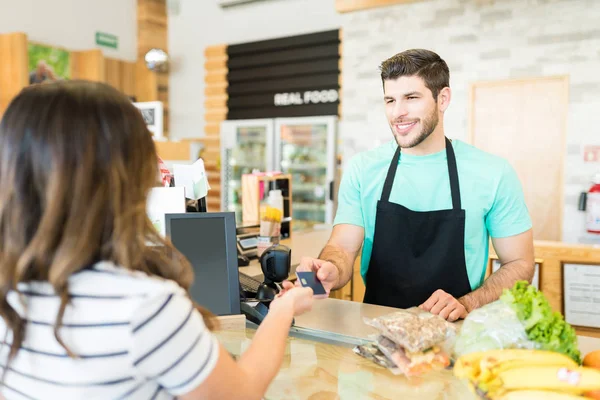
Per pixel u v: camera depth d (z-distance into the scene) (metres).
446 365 1.10
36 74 5.09
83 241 0.66
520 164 4.06
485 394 0.96
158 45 6.55
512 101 4.04
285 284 1.42
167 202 1.53
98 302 0.67
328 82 5.42
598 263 3.08
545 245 3.22
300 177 5.56
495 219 1.82
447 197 1.83
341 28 5.31
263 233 2.48
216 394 0.72
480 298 1.58
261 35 5.94
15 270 0.67
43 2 5.32
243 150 5.99
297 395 1.05
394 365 1.13
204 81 6.44
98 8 5.93
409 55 1.71
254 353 0.84
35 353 0.70
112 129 0.68
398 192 1.87
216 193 6.37
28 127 0.67
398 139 1.77
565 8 3.80
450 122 4.30
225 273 1.38
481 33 4.11
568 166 3.84
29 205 0.67
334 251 1.81
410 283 1.80
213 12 6.29
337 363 1.18
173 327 0.69
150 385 0.72
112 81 6.02
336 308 1.56
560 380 0.91
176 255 0.83
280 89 5.77
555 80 3.87
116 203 0.68
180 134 6.67
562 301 3.18
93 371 0.67
